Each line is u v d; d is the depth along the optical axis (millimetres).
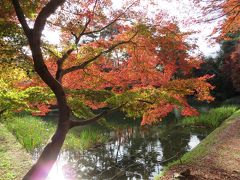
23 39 7059
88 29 9844
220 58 39031
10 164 10188
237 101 35938
